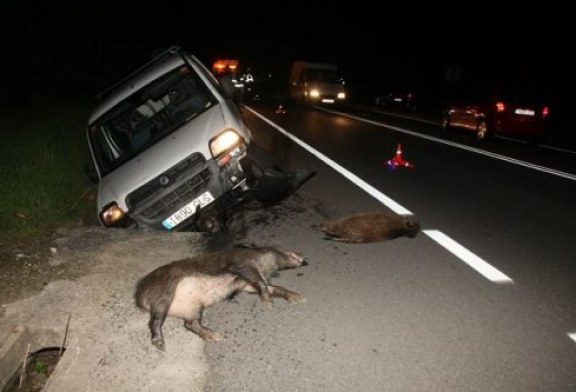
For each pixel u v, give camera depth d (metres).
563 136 17.72
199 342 4.04
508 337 4.09
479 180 9.78
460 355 3.85
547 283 5.09
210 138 6.38
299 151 12.86
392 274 5.28
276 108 27.62
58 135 13.02
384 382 3.56
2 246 5.83
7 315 4.36
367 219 6.11
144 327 4.21
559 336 4.11
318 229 6.69
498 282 5.10
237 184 6.41
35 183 8.27
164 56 8.39
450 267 5.46
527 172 10.67
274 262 4.82
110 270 5.19
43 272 5.15
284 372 3.67
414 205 7.90
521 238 6.41
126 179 6.29
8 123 14.83
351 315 4.44
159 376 3.62
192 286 4.29
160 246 5.81
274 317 4.41
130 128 7.41
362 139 15.43
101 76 28.17
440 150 13.62
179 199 6.26
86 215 7.71
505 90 16.14
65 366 3.74
